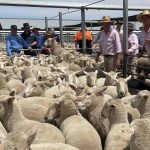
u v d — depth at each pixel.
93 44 24.95
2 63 13.43
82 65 15.27
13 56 15.23
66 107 7.09
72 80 10.59
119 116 6.54
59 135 5.96
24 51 17.50
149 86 10.88
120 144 5.45
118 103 6.61
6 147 4.23
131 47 13.01
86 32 20.61
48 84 10.42
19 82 10.41
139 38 13.14
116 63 12.42
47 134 5.87
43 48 18.61
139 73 14.04
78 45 21.97
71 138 5.89
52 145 4.96
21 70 12.30
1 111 6.81
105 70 12.80
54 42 18.73
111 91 9.52
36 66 13.54
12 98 6.67
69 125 6.57
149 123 5.02
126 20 12.10
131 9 17.00
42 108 7.54
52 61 15.96
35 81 9.08
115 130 6.00
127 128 5.98
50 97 9.24
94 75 10.55
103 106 7.08
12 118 6.70
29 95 8.73
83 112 7.95
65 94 7.45
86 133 5.95
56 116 7.22
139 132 4.93
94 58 17.23
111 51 12.47
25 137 4.39
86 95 7.64
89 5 17.25
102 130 7.14
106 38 12.42
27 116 7.30
